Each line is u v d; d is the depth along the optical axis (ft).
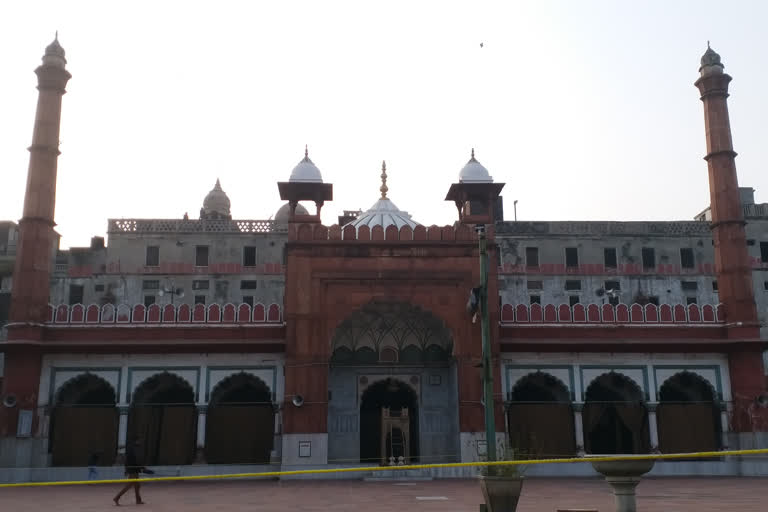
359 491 32.58
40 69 45.32
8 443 39.47
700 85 47.85
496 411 40.96
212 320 42.45
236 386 44.98
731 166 45.75
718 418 42.80
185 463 41.55
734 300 43.55
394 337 45.16
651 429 42.34
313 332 41.29
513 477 20.65
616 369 43.09
